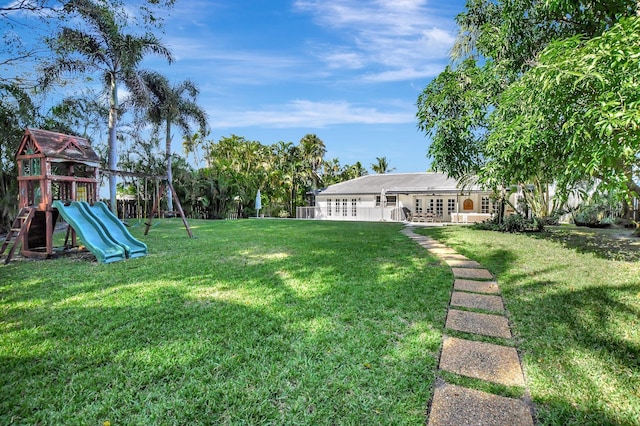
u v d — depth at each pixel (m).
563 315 3.62
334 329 3.27
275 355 2.76
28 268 5.91
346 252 7.49
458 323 3.47
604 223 13.13
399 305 3.96
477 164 8.38
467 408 2.13
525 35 6.93
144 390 2.31
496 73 7.40
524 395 2.26
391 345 2.97
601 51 3.12
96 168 8.18
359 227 14.51
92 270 5.73
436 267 6.01
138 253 7.07
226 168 26.67
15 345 2.92
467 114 7.71
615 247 7.91
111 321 3.46
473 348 2.92
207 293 4.42
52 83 12.38
